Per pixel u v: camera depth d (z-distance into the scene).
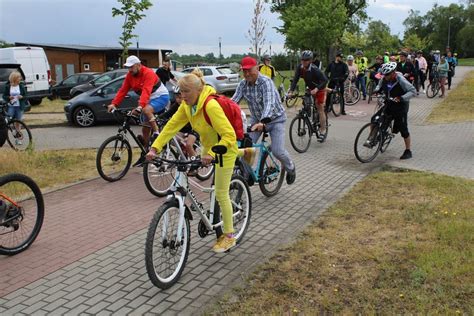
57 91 23.98
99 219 6.00
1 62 21.30
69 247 5.16
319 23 29.48
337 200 6.45
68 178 8.00
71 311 3.86
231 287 4.14
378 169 8.26
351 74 19.45
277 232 5.43
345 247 4.87
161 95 8.14
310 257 4.66
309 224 5.56
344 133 12.31
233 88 23.11
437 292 3.89
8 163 8.67
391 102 8.79
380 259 4.55
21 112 12.41
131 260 4.80
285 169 6.83
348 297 3.91
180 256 4.33
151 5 16.52
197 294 4.07
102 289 4.21
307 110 10.10
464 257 4.46
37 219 5.28
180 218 4.20
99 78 19.59
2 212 4.85
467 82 28.86
